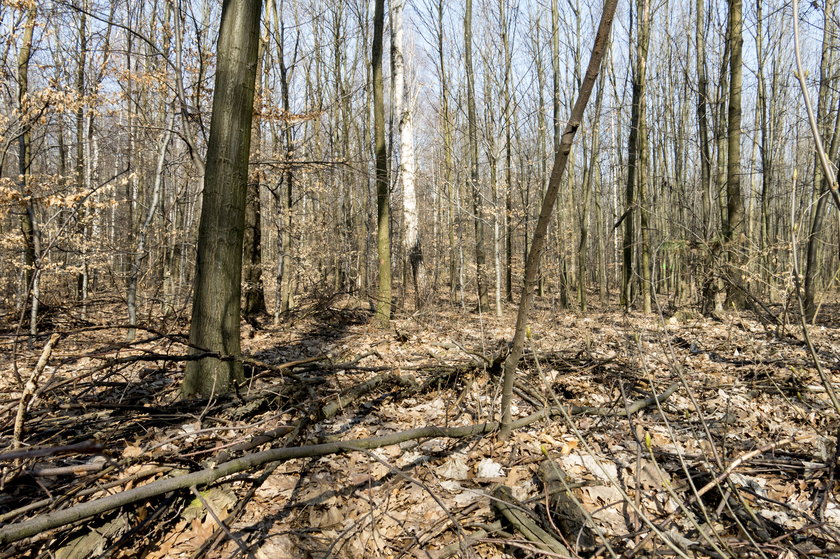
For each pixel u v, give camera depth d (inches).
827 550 81.5
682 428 148.9
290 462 124.4
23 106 291.6
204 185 172.4
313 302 461.4
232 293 172.6
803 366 209.5
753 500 106.7
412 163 472.1
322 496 108.3
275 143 421.4
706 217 370.0
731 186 403.9
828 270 546.3
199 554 87.7
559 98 593.9
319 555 89.0
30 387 94.1
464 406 171.5
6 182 251.3
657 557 82.8
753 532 92.2
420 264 468.1
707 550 84.4
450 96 611.8
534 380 193.9
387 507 105.7
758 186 732.7
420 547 91.2
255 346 301.1
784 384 188.5
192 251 491.8
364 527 97.8
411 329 355.6
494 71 588.7
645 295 488.1
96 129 458.6
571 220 693.3
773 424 149.6
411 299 551.5
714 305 380.2
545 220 106.7
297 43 466.6
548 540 86.8
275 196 415.2
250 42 173.6
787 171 525.0
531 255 114.7
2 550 82.0
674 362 94.0
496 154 540.7
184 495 100.3
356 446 112.5
